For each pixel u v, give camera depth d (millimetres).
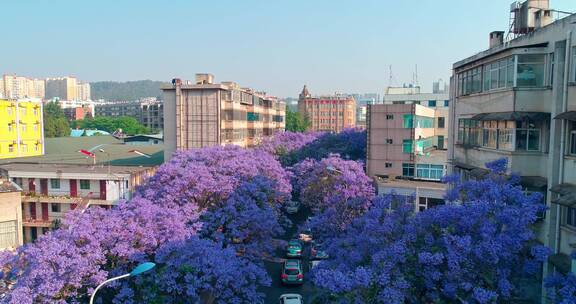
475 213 12477
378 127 42938
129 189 34906
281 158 52969
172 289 16312
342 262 15500
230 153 35094
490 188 13156
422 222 13883
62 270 15164
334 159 35281
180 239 18266
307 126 114375
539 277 14555
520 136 16203
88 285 16000
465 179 21188
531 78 16062
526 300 14062
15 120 50812
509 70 16625
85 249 16422
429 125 49562
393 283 12086
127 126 134375
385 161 42969
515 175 14883
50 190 35375
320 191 33969
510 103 16406
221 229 24922
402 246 12727
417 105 42281
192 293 16016
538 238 15594
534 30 17781
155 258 16891
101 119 140875
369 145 43281
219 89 45406
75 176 34875
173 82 46969
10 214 26516
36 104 54062
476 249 11523
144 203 20406
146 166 40750
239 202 25875
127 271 16938
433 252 12578
